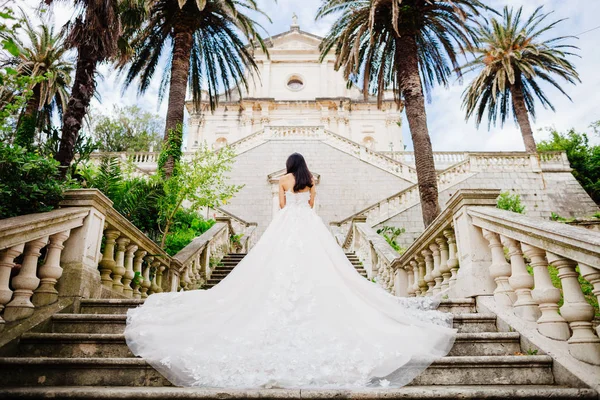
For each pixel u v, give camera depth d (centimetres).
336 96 3369
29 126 533
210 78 1688
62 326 388
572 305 314
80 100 702
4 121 421
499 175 1947
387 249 872
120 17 823
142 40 1362
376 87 1658
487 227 432
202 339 313
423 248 602
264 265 370
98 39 732
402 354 297
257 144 2209
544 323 347
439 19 1348
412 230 1727
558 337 334
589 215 1881
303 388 276
